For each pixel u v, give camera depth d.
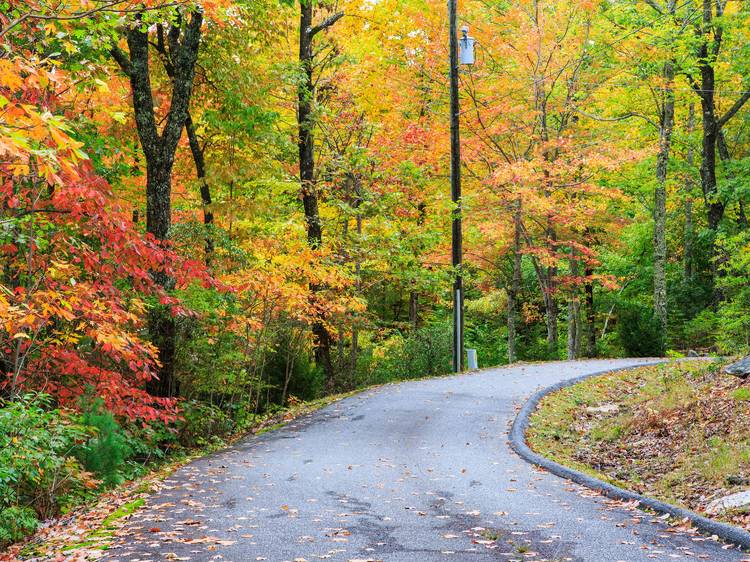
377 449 11.25
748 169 27.05
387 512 7.42
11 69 4.97
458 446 11.40
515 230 25.97
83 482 9.20
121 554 5.82
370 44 22.94
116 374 10.17
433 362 22.94
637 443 11.81
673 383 14.74
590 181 26.20
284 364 18.81
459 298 22.08
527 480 9.07
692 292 31.00
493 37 25.19
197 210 20.09
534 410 14.24
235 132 18.30
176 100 14.00
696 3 26.50
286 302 16.25
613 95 27.84
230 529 6.68
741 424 10.66
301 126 21.14
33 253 9.30
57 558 5.82
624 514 7.30
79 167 9.02
